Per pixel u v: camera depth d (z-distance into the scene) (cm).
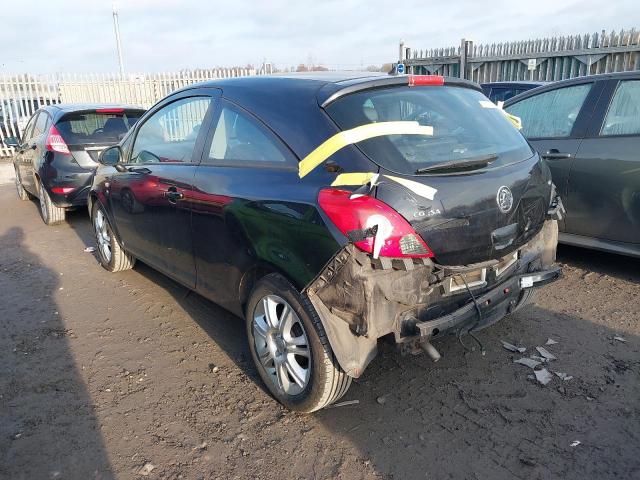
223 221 318
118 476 255
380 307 246
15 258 607
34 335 405
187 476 254
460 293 277
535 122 523
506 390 315
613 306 420
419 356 356
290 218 267
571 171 471
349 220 240
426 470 254
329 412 301
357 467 257
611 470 249
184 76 1777
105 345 387
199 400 315
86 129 727
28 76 1625
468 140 297
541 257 328
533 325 393
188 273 378
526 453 262
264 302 300
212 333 402
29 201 970
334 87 289
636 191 433
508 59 1378
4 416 303
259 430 287
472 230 265
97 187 516
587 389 312
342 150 263
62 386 333
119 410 307
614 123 456
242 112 327
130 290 493
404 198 245
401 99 297
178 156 388
